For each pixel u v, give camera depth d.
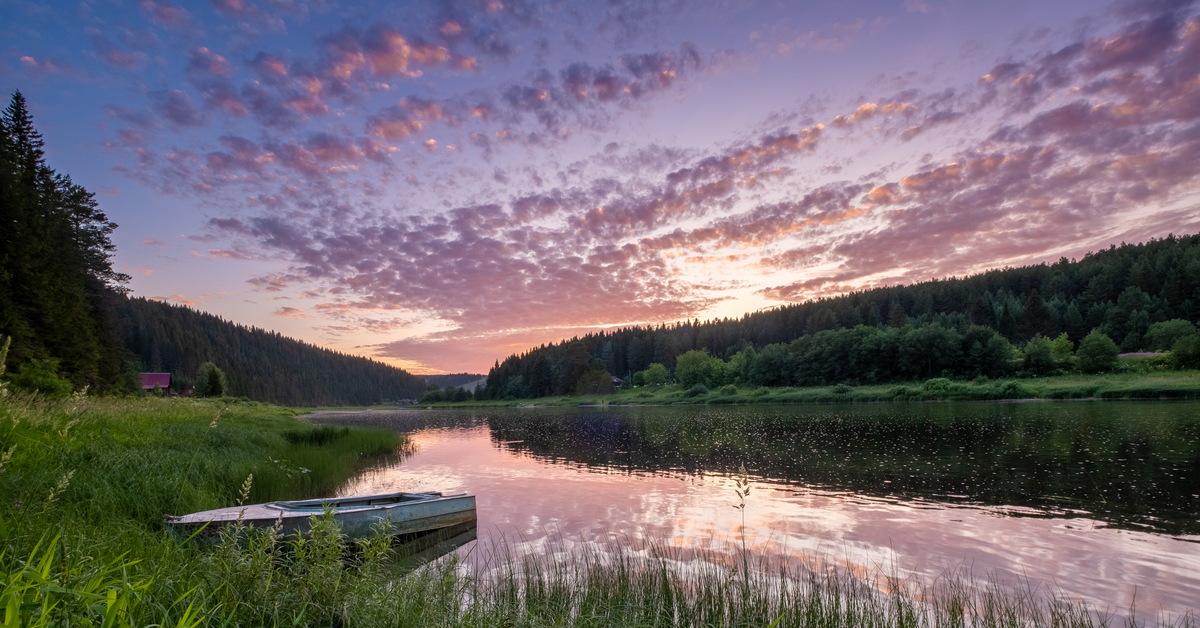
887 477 17.11
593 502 14.59
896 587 7.65
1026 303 125.69
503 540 10.96
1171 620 6.94
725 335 172.62
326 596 5.01
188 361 132.00
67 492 8.18
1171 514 11.91
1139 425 27.73
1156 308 102.69
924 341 86.00
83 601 3.09
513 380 159.75
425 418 82.19
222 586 4.71
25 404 11.57
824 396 79.19
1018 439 24.56
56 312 31.86
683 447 27.48
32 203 32.44
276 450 19.30
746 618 6.29
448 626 5.11
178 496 10.05
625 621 6.07
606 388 139.25
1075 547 9.90
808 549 10.02
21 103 38.31
